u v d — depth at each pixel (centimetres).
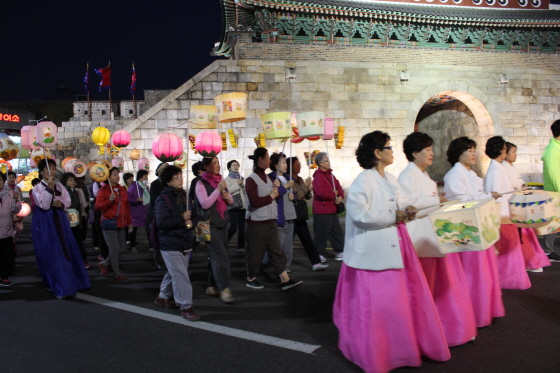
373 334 319
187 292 466
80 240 756
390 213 321
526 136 1811
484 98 1781
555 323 430
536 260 629
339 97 1678
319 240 704
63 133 2700
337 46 1691
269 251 578
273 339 409
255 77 1628
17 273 726
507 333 408
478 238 321
